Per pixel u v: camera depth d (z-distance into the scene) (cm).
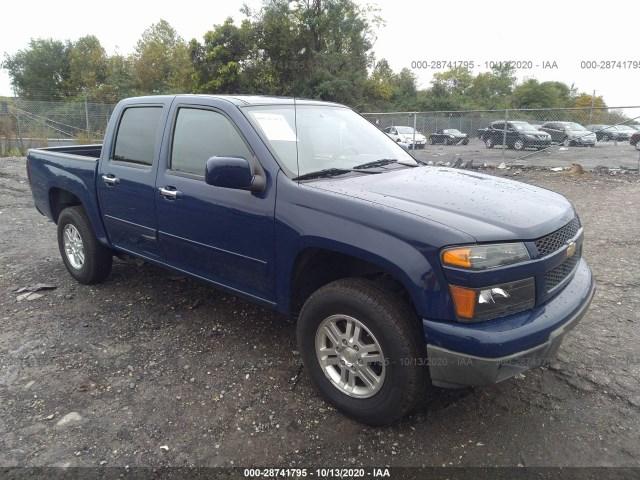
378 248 247
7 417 282
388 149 391
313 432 270
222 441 263
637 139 1698
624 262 530
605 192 980
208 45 3275
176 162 359
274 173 297
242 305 427
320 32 3266
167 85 4266
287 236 285
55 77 5222
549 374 321
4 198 935
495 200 280
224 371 328
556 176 1243
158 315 410
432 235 236
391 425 275
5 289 470
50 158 484
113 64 4522
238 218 310
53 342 366
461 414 283
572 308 263
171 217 357
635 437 263
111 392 306
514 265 238
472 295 230
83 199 439
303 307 286
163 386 312
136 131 398
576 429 270
